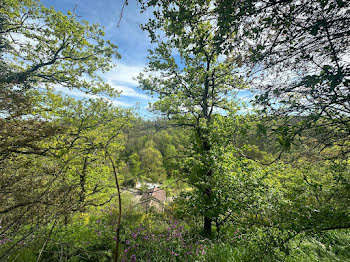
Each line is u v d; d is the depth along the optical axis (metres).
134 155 28.55
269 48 1.51
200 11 1.67
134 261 2.87
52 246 2.52
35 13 8.42
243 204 4.91
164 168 28.41
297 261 3.55
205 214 5.27
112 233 3.52
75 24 9.32
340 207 2.35
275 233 2.88
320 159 2.38
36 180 2.11
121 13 1.49
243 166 5.62
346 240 4.35
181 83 7.64
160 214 8.46
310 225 2.31
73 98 8.42
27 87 7.89
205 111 7.14
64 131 2.56
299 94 1.43
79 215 3.91
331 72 1.20
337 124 1.50
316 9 1.26
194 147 6.72
